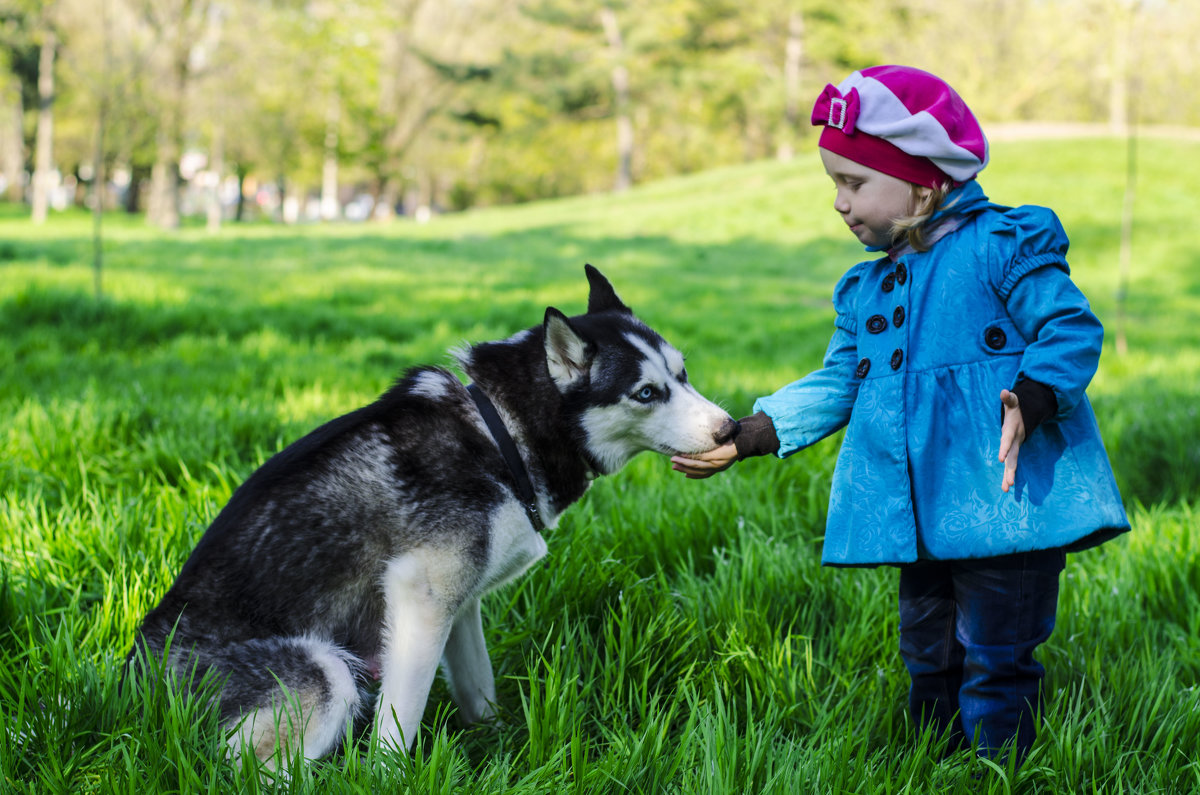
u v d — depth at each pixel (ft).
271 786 6.54
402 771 6.72
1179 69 142.31
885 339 7.50
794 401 8.31
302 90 102.17
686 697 8.02
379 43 131.13
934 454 7.17
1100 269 66.90
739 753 7.06
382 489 7.76
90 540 10.39
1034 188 85.20
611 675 8.68
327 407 18.66
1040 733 7.54
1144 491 15.98
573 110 155.12
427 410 8.14
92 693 7.39
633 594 9.73
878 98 7.23
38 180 102.37
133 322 28.35
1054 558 7.25
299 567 7.64
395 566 7.69
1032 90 152.56
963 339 7.14
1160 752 7.70
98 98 49.57
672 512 12.52
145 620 7.70
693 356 30.66
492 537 7.96
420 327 34.17
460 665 8.54
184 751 6.76
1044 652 9.37
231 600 7.52
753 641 9.30
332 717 7.45
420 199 185.47
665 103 153.79
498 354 8.73
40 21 86.17
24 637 8.80
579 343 8.50
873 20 144.25
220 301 34.71
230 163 127.03
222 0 89.04
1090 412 7.28
